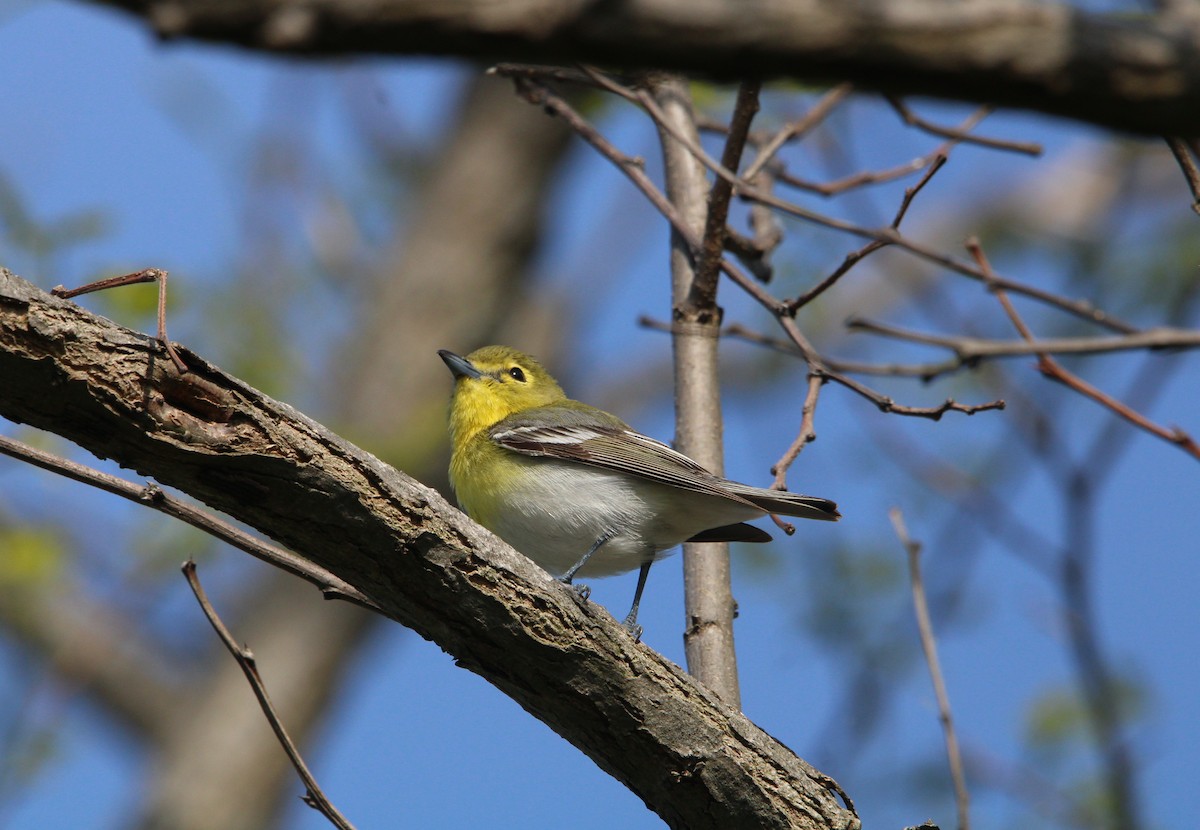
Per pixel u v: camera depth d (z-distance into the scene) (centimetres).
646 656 852
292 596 2805
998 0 431
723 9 422
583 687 838
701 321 1187
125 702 2583
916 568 1051
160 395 709
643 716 849
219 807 2575
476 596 804
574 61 436
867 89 445
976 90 437
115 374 691
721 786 866
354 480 759
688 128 1345
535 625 816
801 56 429
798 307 1108
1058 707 1491
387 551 781
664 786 875
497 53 424
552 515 1280
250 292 1897
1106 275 2053
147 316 1473
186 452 717
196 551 1995
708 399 1171
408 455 2366
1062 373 956
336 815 832
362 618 2817
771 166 1386
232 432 726
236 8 405
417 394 2848
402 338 2895
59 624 2447
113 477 800
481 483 1330
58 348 675
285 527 770
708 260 1153
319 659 2762
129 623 2578
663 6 421
